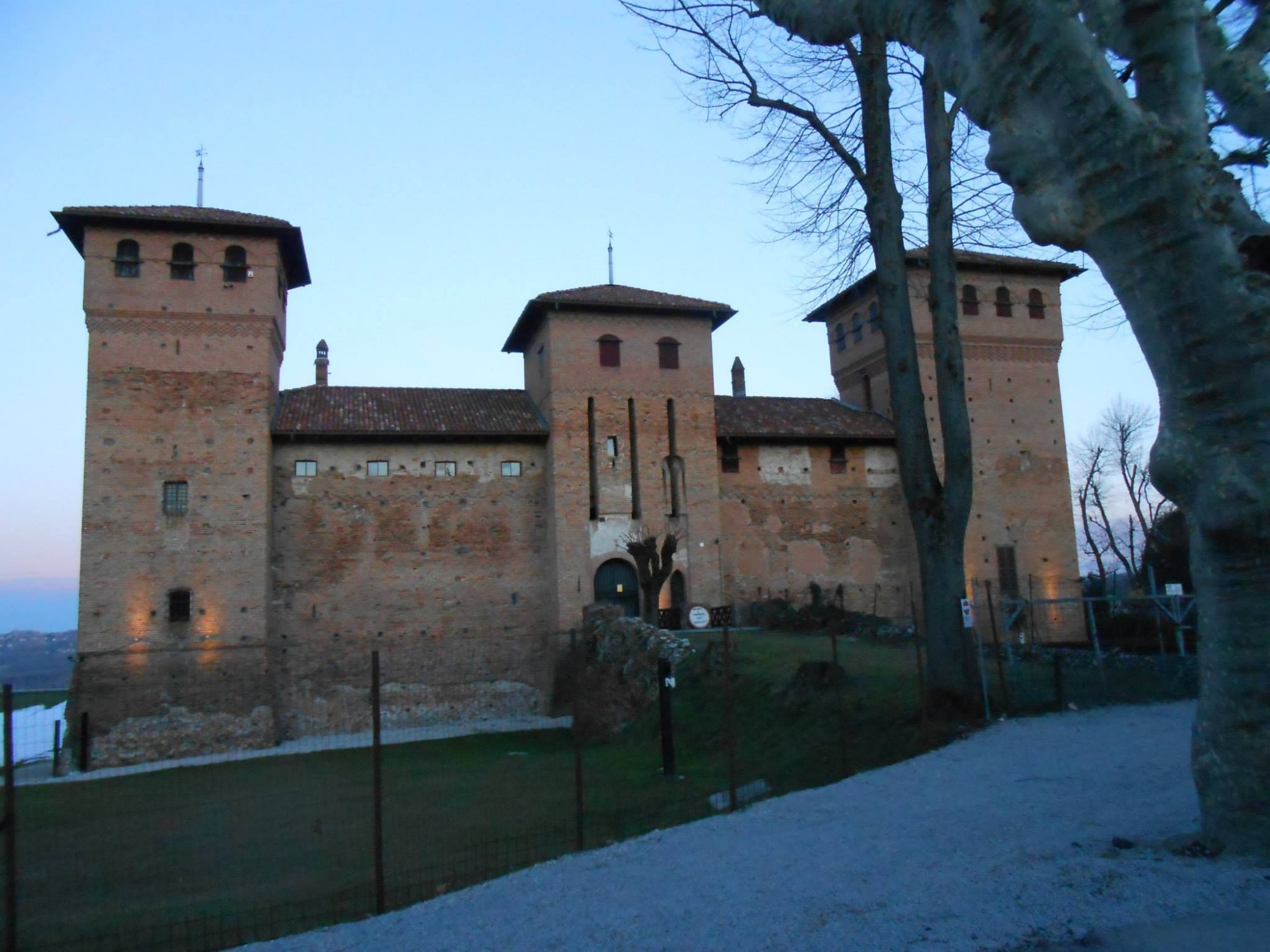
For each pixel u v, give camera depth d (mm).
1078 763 14352
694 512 42406
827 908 7887
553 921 8617
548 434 42000
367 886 13312
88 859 14359
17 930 11625
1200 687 8617
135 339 36812
